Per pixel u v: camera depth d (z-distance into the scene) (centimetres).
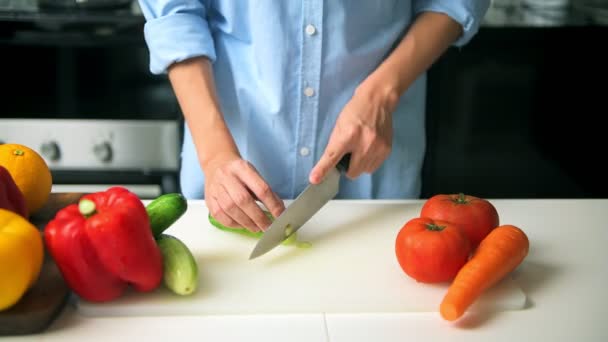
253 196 106
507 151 212
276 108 125
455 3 123
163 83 196
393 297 93
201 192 135
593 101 206
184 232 107
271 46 122
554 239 108
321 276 97
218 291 93
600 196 217
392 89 116
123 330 86
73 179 200
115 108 197
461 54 202
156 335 85
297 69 124
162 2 117
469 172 213
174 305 89
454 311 86
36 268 85
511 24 198
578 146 211
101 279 87
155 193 202
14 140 196
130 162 200
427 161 211
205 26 120
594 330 87
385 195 136
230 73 127
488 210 102
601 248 106
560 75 205
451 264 92
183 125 197
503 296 91
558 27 199
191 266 90
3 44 189
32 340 83
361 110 113
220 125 111
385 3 123
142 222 87
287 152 129
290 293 93
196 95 114
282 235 101
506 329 87
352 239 107
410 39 121
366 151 112
